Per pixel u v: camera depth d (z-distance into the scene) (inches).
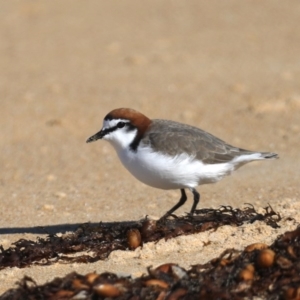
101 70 949.2
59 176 606.2
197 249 376.2
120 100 827.4
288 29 1123.3
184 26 1163.3
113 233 397.1
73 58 1010.1
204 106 797.2
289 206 430.9
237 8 1263.5
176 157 401.4
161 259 366.0
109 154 671.1
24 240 393.7
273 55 992.9
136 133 414.0
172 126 418.9
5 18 1229.7
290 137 684.1
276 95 808.9
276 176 556.7
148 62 978.7
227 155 415.5
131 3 1331.2
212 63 965.8
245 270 308.0
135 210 481.7
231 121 746.8
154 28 1156.5
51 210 495.5
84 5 1316.4
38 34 1139.3
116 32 1140.5
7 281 354.3
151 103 810.8
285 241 334.3
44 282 346.3
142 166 407.5
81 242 392.8
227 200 492.1
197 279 304.7
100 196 529.0
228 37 1091.9
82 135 730.8
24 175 615.2
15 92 868.6
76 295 296.8
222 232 392.8
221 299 294.0
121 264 364.2
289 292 296.5
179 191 529.0
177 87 866.8
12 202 523.5
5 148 700.7
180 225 394.3
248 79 886.4
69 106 813.9
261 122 736.3
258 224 394.3
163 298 295.0
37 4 1312.7
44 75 935.7
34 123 768.9
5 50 1058.7
